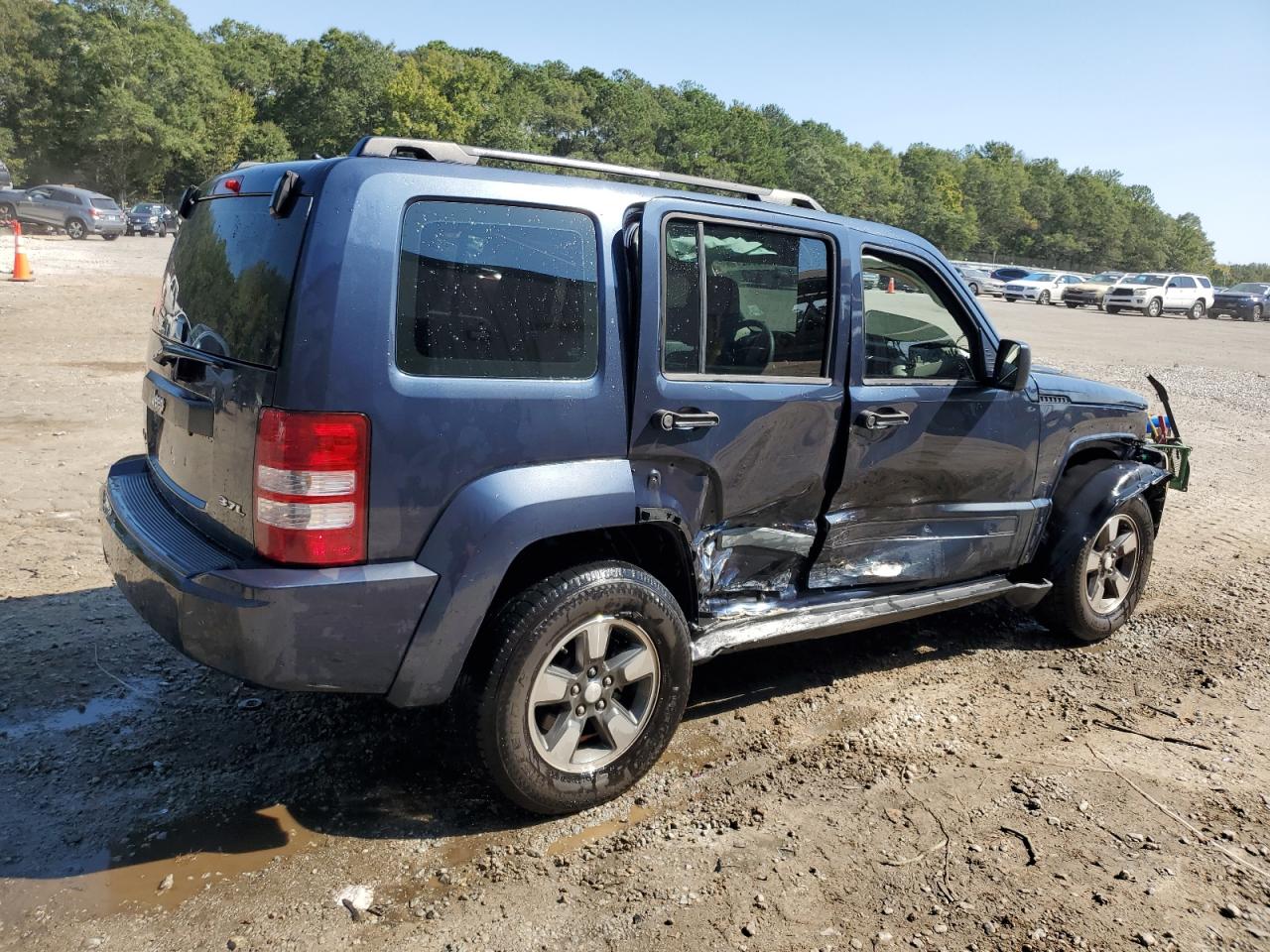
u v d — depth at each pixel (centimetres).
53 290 1822
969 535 435
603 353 310
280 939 255
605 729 319
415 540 279
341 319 264
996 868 299
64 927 256
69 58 8450
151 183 8888
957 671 454
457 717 296
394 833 304
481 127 11106
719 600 371
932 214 15412
